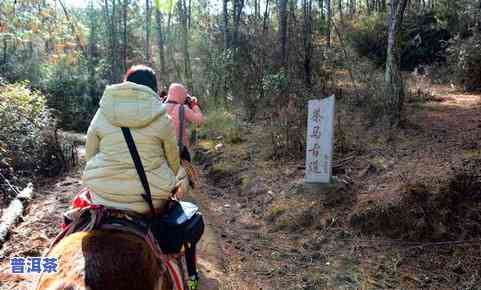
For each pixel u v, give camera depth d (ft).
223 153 34.24
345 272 18.71
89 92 72.13
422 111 36.06
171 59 65.98
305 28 44.27
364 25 68.54
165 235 10.91
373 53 65.98
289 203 24.36
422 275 18.13
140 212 10.75
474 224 20.03
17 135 29.91
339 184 24.11
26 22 32.91
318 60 44.78
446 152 25.25
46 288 8.61
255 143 34.45
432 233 20.06
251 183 28.32
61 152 32.42
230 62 46.93
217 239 21.85
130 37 86.69
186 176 18.39
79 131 66.33
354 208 22.25
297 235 22.12
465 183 21.42
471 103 39.27
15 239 20.39
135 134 10.66
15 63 66.13
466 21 55.16
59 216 22.97
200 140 39.17
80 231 10.21
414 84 49.19
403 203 20.98
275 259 20.07
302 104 35.09
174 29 71.61
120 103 10.62
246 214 25.21
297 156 30.25
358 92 38.11
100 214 10.19
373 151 27.45
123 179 10.57
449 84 51.65
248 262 19.85
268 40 48.73
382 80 38.45
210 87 49.42
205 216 24.71
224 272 18.80
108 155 10.62
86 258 8.96
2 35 32.27
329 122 24.27
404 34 64.69
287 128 31.01
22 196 24.90
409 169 23.79
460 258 18.69
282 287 17.88
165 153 11.32
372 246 20.16
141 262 9.23
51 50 52.95
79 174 31.42
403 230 20.49
